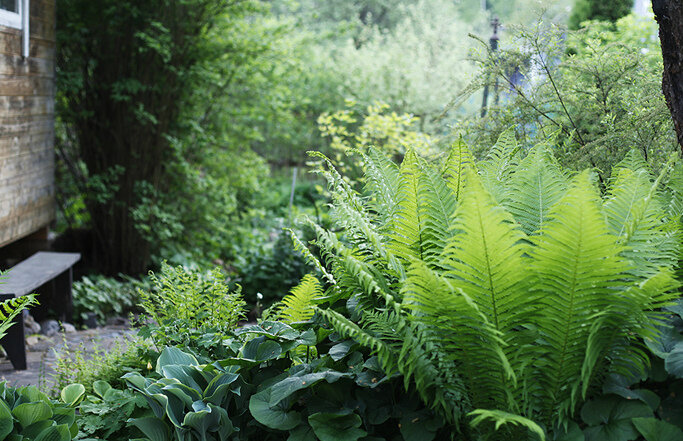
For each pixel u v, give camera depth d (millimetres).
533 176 2357
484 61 3758
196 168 9242
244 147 10070
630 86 3484
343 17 21031
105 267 8352
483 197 1817
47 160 6742
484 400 2045
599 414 1980
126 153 8312
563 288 1897
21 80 5891
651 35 6383
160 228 8328
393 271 2277
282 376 2418
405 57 11562
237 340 2836
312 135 13805
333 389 2283
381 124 7070
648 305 1937
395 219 2346
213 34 8680
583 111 3529
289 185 14008
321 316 2633
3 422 2217
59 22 7957
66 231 8492
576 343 1947
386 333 2119
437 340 2039
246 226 10125
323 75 12867
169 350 2535
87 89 8211
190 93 8617
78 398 2602
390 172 2637
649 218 2076
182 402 2303
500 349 1865
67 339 5316
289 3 9117
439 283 1886
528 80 3748
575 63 3635
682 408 2014
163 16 8117
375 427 2291
